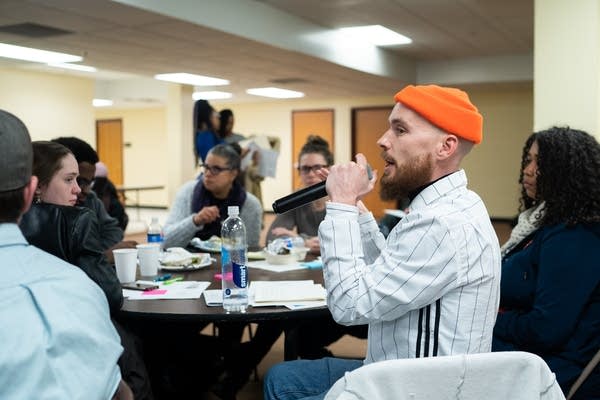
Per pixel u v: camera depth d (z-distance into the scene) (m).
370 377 0.83
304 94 10.41
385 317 1.17
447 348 1.16
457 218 1.16
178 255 2.30
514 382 0.85
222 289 1.82
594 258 1.55
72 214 1.56
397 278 1.15
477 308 1.18
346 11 5.74
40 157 1.71
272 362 3.18
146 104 12.23
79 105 9.84
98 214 2.63
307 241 2.70
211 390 2.45
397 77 8.23
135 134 13.52
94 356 0.79
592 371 1.52
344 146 11.30
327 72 7.45
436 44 7.46
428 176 1.23
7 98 8.74
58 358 0.76
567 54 3.62
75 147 2.41
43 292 0.78
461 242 1.14
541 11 3.68
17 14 4.45
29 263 0.82
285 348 2.19
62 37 5.28
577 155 1.63
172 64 6.81
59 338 0.76
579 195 1.60
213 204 2.89
